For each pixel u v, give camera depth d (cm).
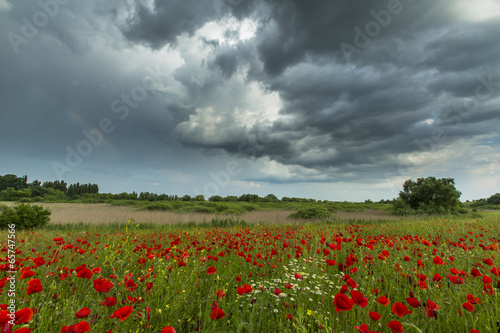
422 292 267
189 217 1889
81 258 392
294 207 3397
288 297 266
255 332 212
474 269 260
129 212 2278
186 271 325
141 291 275
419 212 2588
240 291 230
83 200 5306
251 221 1842
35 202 5081
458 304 235
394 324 154
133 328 204
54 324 185
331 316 208
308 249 467
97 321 195
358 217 2112
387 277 338
